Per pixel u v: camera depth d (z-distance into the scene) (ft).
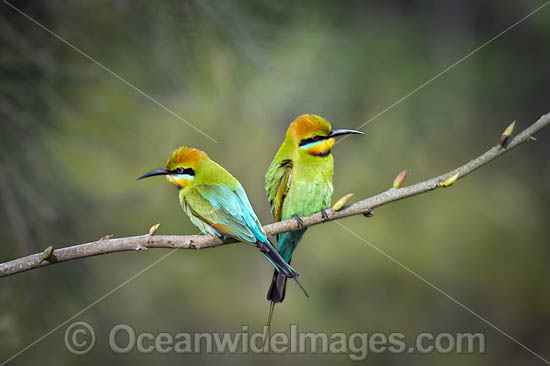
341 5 37.96
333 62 34.96
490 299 48.29
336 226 45.88
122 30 27.20
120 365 40.32
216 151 35.86
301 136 25.16
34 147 26.27
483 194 47.83
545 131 48.47
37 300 27.02
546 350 47.26
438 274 46.83
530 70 46.32
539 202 49.29
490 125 46.60
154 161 33.01
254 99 31.42
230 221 20.54
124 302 38.63
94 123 28.96
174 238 18.58
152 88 29.07
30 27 25.36
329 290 46.34
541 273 49.29
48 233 26.86
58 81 26.55
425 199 46.98
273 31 28.60
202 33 27.37
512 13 47.03
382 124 40.96
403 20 44.45
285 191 25.36
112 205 30.32
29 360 27.04
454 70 43.80
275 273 23.04
